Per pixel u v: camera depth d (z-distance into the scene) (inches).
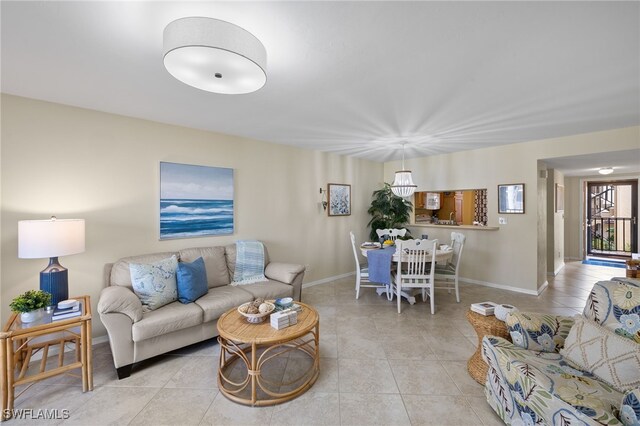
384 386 82.0
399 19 57.5
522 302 152.7
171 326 92.6
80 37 63.1
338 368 91.0
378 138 152.4
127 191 115.3
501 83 86.4
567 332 71.9
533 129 135.8
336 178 199.2
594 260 265.9
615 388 54.6
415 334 114.4
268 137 151.2
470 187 187.9
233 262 134.6
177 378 86.6
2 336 69.6
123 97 96.9
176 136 128.2
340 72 79.7
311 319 87.7
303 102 101.3
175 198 127.3
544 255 181.0
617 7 53.9
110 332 83.8
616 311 63.4
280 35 62.9
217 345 107.7
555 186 211.8
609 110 109.3
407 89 90.5
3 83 85.9
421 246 134.7
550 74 80.8
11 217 93.9
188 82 66.1
